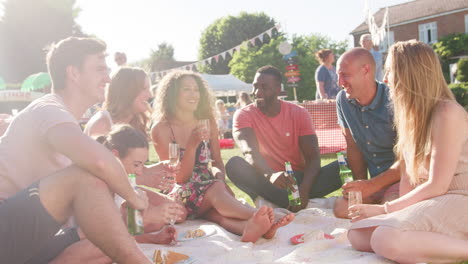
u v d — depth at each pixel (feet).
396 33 141.49
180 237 10.43
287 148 14.35
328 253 8.59
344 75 12.28
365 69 12.14
